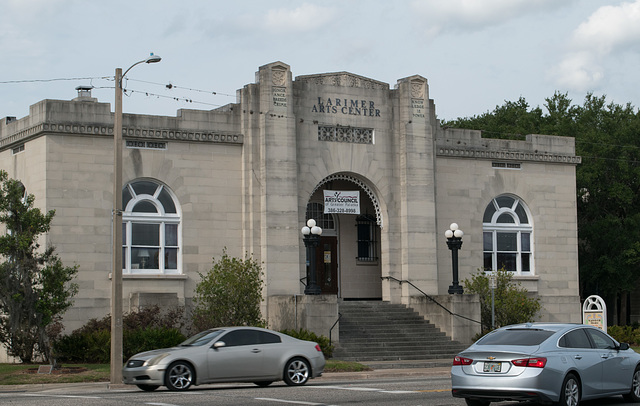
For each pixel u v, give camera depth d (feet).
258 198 118.52
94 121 111.04
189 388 73.26
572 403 54.70
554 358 54.13
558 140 141.49
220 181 118.42
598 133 165.07
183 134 115.96
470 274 132.16
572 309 139.64
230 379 72.59
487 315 125.29
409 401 59.82
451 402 59.21
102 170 111.04
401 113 128.57
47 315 91.45
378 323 120.06
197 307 108.68
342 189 134.31
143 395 66.44
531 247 138.31
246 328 75.05
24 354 104.27
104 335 102.32
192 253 116.06
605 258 156.56
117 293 82.99
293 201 119.24
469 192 133.59
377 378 91.61
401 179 127.54
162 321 105.60
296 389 70.54
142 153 114.21
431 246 127.13
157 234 115.14
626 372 59.36
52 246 99.45
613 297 173.68
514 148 137.59
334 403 58.70
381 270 135.03
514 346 55.16
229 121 119.44
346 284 133.49
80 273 108.47
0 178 94.48
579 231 161.48
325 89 124.36
